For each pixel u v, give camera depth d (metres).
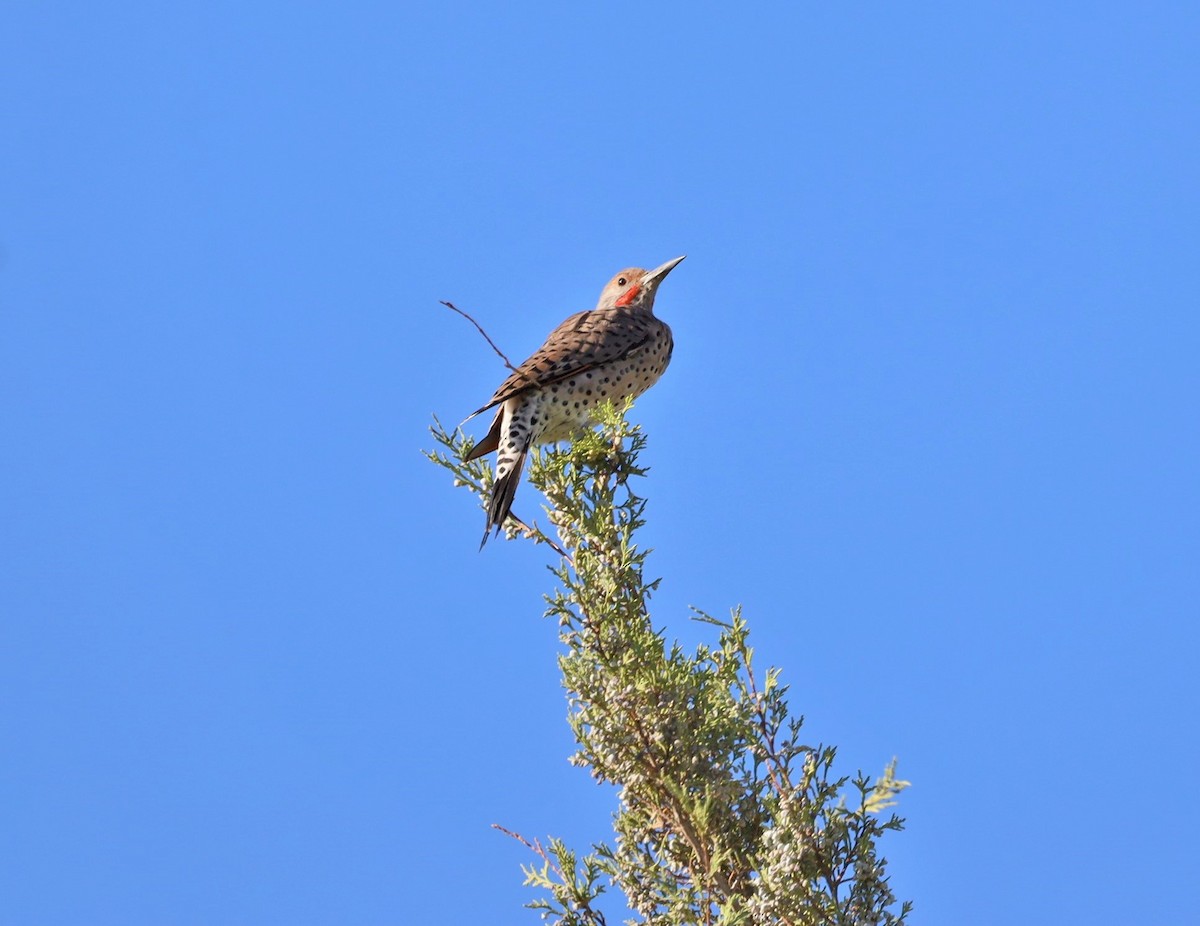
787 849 11.71
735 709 12.64
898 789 11.71
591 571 13.41
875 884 11.77
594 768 12.62
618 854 12.73
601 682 12.48
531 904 12.48
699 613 13.20
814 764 12.34
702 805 12.02
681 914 12.05
